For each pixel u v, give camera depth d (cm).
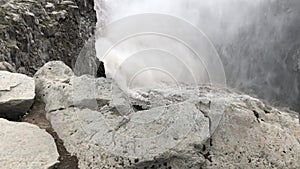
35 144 405
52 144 409
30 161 383
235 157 400
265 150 408
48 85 504
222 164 393
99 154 390
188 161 380
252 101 479
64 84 494
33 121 465
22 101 468
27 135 415
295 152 414
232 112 427
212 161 394
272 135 423
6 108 464
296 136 445
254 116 435
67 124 439
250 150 406
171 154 378
